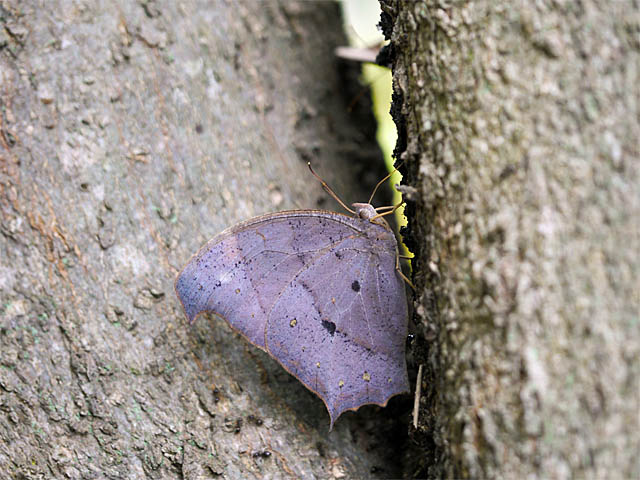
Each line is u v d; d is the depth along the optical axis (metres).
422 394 0.30
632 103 0.28
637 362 0.27
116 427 0.31
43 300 0.31
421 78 0.29
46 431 0.31
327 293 0.31
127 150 0.32
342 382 0.31
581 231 0.28
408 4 0.29
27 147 0.32
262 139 0.34
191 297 0.30
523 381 0.28
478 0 0.28
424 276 0.30
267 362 0.32
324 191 0.35
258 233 0.31
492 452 0.28
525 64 0.28
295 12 0.37
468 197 0.28
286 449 0.31
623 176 0.27
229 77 0.34
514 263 0.28
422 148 0.29
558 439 0.27
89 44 0.33
